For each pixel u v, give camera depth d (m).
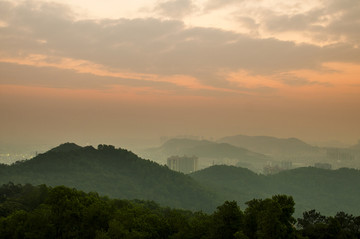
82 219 82.31
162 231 86.44
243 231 69.81
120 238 73.31
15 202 117.44
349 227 83.31
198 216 111.00
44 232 77.62
